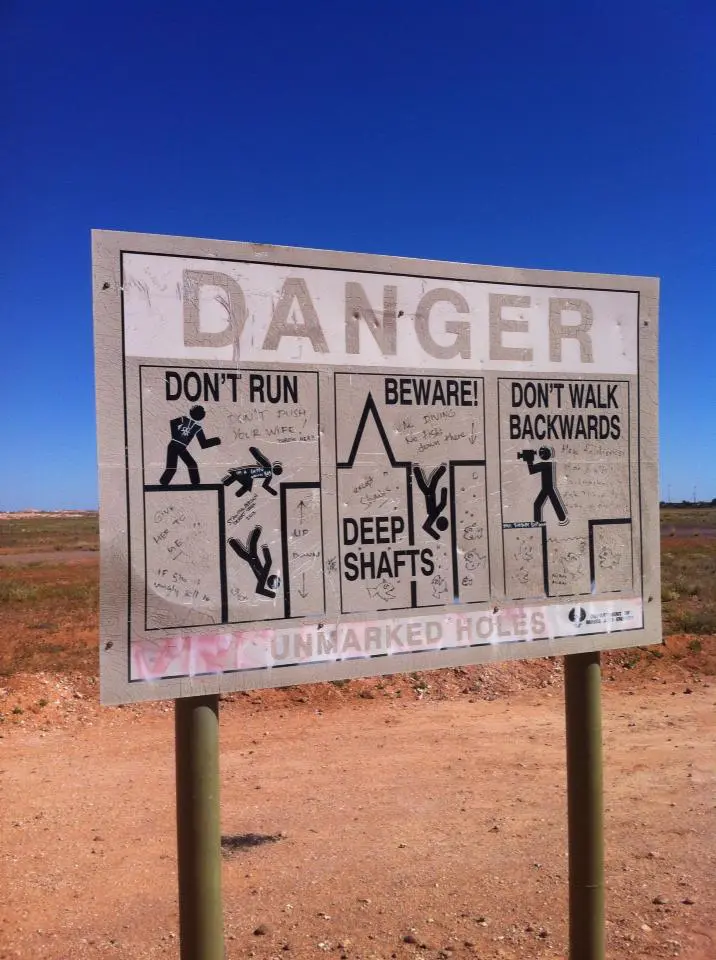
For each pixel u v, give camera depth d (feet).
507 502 10.85
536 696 34.27
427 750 25.82
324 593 9.65
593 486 11.49
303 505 9.59
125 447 8.76
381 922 13.93
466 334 10.64
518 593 10.87
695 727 27.86
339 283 9.86
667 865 15.93
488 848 17.15
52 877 16.31
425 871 16.03
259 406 9.38
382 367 10.09
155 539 8.86
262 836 18.28
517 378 10.97
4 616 54.85
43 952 13.17
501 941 13.10
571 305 11.37
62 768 24.57
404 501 10.16
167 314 8.98
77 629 47.55
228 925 13.93
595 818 10.57
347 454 9.84
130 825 19.39
